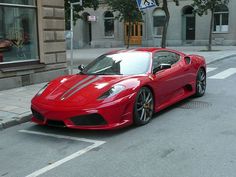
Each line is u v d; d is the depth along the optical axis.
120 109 6.08
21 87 10.89
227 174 4.35
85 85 6.51
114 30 35.06
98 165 4.83
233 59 18.89
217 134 5.95
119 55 7.64
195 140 5.68
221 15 30.66
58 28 12.25
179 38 32.53
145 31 33.47
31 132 6.54
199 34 31.67
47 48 11.89
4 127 6.92
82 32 36.28
